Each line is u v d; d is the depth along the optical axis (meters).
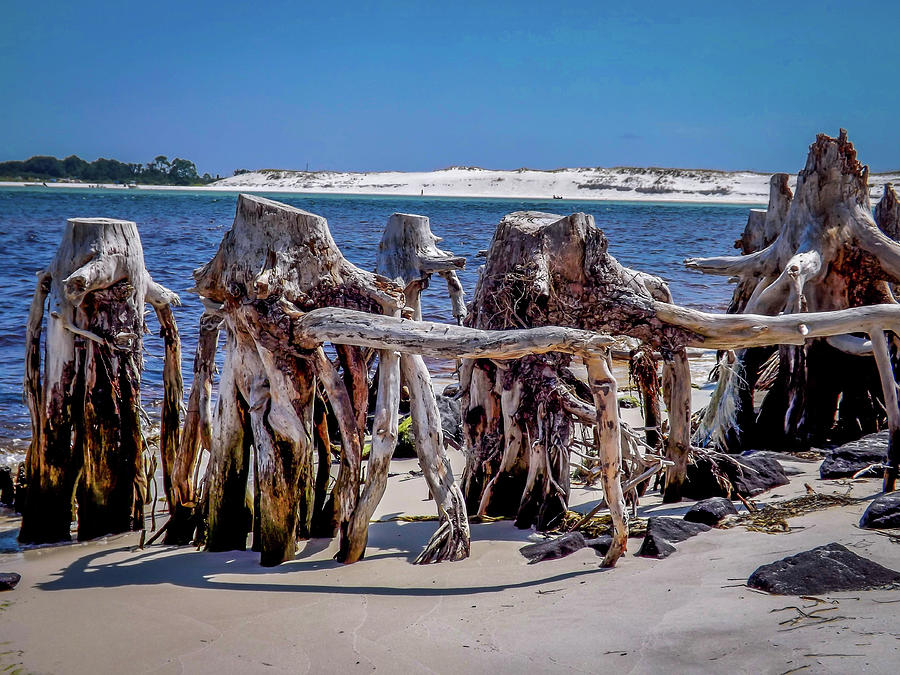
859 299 9.06
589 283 6.69
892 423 6.82
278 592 5.26
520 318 6.59
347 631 4.50
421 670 3.97
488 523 6.78
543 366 6.63
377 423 5.98
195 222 59.78
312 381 6.06
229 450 6.33
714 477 7.14
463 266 10.84
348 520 5.89
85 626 4.78
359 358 6.41
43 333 16.44
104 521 7.00
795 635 3.94
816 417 9.34
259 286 5.73
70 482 6.91
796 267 8.37
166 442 7.33
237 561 6.10
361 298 6.14
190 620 4.80
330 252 6.10
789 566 4.67
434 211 86.94
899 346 8.95
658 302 6.70
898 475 6.87
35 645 4.52
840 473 7.46
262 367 6.10
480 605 4.78
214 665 4.18
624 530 5.37
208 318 6.61
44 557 6.42
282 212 5.99
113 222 6.76
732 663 3.74
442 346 5.45
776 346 9.48
